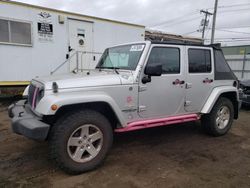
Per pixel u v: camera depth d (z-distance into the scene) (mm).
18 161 3580
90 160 3279
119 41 9812
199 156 3924
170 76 4023
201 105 4594
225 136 5035
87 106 3387
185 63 4230
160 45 3930
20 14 7305
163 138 4789
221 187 2977
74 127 3088
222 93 4824
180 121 4285
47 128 2943
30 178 3090
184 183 3051
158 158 3805
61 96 3037
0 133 4879
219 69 4844
